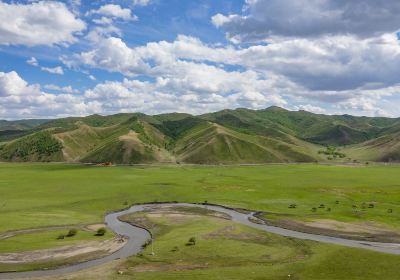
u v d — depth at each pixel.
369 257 78.25
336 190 170.88
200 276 66.38
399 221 113.06
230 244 87.00
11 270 71.56
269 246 86.25
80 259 78.38
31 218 114.06
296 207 135.62
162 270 70.69
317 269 71.31
